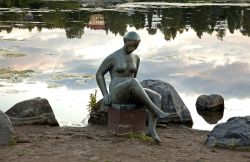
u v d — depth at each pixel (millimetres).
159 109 11711
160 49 39375
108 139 12000
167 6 77438
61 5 76812
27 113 15633
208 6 78062
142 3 85375
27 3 77750
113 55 12477
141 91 11742
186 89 25281
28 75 26391
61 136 12789
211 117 19203
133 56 12547
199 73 29562
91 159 10180
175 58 34719
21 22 52656
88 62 32094
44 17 58000
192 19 61188
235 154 11016
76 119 17375
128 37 12250
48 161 10023
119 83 12242
